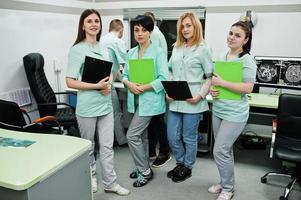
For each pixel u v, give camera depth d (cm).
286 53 335
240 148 349
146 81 234
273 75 304
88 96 218
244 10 341
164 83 228
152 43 241
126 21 406
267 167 297
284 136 247
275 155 229
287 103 239
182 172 266
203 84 237
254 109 307
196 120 245
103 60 212
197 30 229
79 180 153
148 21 228
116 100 332
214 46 365
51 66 356
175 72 243
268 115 301
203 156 323
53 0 346
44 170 126
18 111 226
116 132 345
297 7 319
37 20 327
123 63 305
